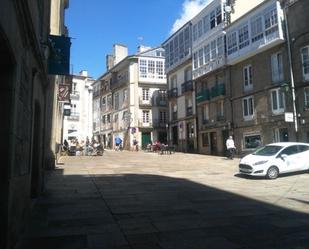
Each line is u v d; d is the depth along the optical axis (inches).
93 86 2664.9
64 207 385.7
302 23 931.3
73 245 256.1
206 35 1352.1
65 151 1291.8
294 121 938.1
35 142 420.5
